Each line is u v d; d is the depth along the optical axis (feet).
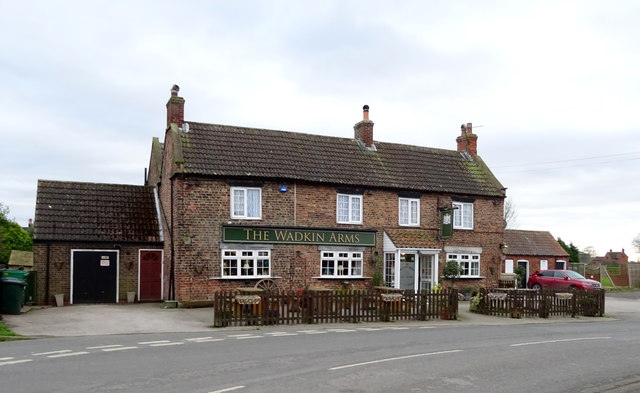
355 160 93.97
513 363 40.14
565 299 81.10
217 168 79.61
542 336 56.39
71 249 79.25
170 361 37.17
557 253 142.82
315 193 86.07
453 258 96.48
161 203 88.43
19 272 66.08
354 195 89.51
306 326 60.34
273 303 60.90
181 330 55.01
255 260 80.79
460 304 90.58
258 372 34.19
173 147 79.92
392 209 92.17
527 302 77.05
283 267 82.43
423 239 92.58
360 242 88.48
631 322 76.33
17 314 63.98
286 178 83.15
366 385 31.71
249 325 59.57
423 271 94.27
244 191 81.30
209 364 36.40
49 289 77.41
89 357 38.14
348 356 40.70
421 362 39.11
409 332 56.65
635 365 41.19
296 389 30.12
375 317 67.41
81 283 79.56
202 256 77.51
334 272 86.22
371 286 88.28
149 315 65.87
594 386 33.86
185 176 77.20
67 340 46.93
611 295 130.00
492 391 31.58
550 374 36.86
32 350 40.86
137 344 44.62
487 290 79.20
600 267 161.79
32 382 30.37
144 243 83.41
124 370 33.94
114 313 67.05
